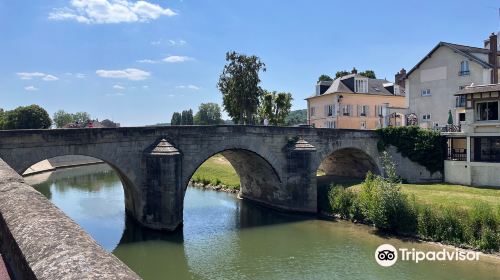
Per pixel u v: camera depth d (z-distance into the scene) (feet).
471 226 71.82
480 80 123.03
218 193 132.87
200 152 92.58
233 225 91.97
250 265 67.21
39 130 72.54
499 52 133.18
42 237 14.30
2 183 26.11
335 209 99.66
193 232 86.12
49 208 19.33
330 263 67.15
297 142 106.22
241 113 173.17
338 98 170.30
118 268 11.48
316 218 98.48
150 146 85.81
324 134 113.09
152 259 69.87
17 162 70.49
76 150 76.69
